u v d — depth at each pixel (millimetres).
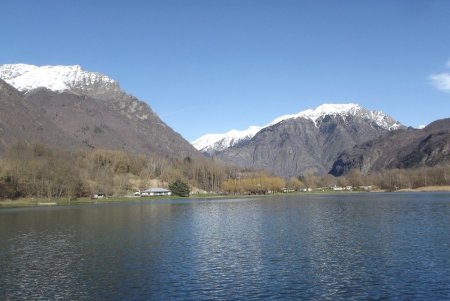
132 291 55125
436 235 94562
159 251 80375
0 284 59062
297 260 71125
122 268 66875
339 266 66500
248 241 90875
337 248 81188
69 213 174250
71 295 54000
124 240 94125
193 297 52500
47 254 78812
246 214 160125
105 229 114750
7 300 52406
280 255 75375
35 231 112125
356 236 95625
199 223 128500
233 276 61406
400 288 54688
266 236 97750
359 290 54281
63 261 72562
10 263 71500
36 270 66438
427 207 181375
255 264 68625
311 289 55000
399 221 124500
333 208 185750
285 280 59062
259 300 51156
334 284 56969
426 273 61250
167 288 56062
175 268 66438
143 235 102062
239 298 51938
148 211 183875
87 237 99562
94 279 60812
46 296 53719
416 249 78500
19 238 99500
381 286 55719
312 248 81562
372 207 188125
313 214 154875
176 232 107062
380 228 108875
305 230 107438
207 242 90375
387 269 63969
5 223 133750
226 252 78812
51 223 132125
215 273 63156
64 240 95312
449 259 69562
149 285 57562
